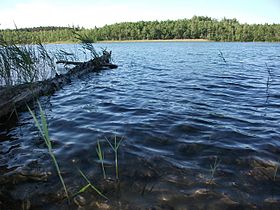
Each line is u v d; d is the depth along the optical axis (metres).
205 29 107.50
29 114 8.26
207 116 7.55
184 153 5.25
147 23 118.25
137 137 5.99
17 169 4.74
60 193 4.09
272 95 10.40
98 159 5.02
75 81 14.52
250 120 7.22
